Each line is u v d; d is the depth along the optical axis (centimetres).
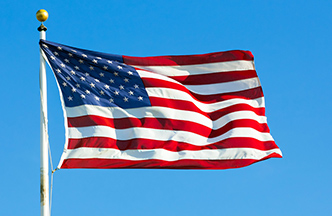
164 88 1927
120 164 1786
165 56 2009
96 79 1869
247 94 2025
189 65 2014
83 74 1858
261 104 2020
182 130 1892
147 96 1902
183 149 1869
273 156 1920
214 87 2014
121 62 1928
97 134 1791
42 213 1591
